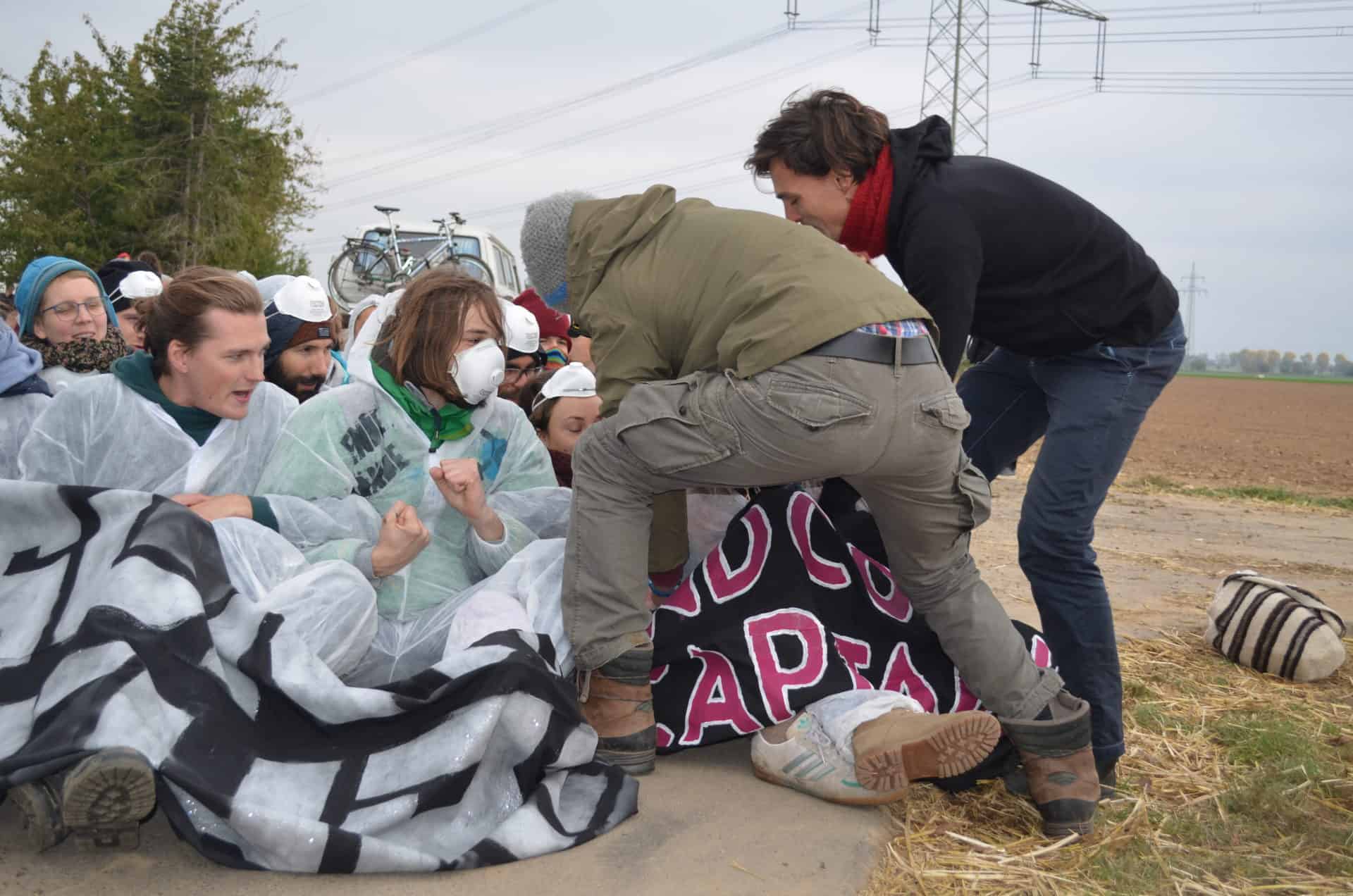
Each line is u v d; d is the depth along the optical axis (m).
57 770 2.15
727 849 2.54
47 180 28.25
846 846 2.59
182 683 2.36
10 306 5.17
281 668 2.44
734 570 3.09
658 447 2.60
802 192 2.93
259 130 30.12
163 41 29.50
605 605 2.77
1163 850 2.71
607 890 2.33
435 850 2.41
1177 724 3.59
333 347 4.90
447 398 3.08
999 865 2.59
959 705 3.11
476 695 2.51
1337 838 2.78
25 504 2.59
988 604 2.81
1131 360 3.00
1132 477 14.46
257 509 2.85
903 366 2.48
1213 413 38.22
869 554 3.38
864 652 3.10
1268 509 11.59
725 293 2.63
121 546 2.50
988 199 2.84
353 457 3.03
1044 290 2.90
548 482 3.41
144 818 2.22
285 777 2.38
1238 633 4.39
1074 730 2.78
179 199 29.47
